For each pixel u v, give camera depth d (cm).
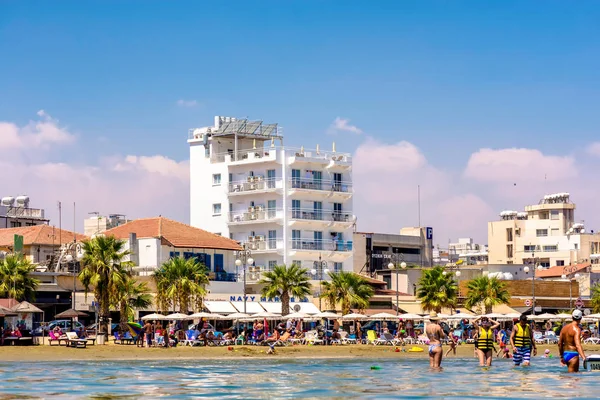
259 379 4378
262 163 12900
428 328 4859
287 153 12769
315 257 12838
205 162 13488
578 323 4244
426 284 11138
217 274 11438
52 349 7350
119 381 4234
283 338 8825
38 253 10944
